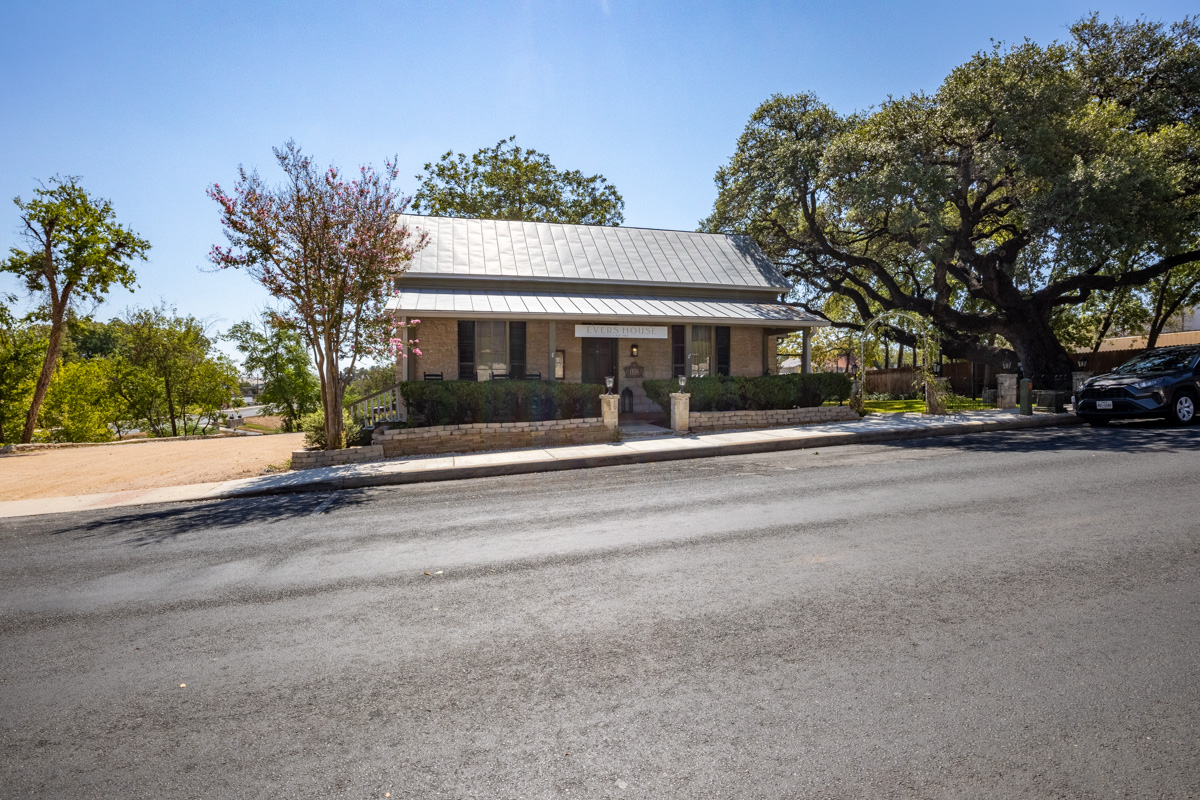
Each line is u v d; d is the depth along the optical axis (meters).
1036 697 3.09
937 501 7.29
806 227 27.33
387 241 12.66
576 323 18.48
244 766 2.78
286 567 5.80
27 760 2.89
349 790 2.58
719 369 20.11
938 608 4.22
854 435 13.36
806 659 3.58
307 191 12.34
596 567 5.38
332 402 12.84
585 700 3.23
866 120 23.16
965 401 23.56
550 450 12.79
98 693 3.52
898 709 3.03
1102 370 25.58
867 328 17.94
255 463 13.09
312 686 3.49
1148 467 8.85
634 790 2.52
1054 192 18.03
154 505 9.51
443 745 2.88
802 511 7.07
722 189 27.62
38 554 6.84
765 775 2.58
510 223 21.55
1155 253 21.47
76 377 28.17
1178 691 3.11
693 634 3.96
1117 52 22.05
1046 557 5.18
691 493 8.43
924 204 20.17
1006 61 19.77
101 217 24.02
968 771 2.56
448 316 16.00
